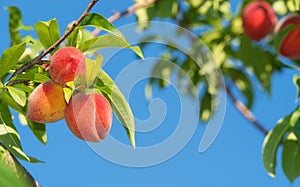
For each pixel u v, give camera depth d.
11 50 1.24
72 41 1.28
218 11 2.22
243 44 2.23
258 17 2.09
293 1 2.14
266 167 1.64
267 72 2.22
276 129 1.65
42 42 1.30
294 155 1.66
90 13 1.22
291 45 1.88
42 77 1.25
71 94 1.19
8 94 1.29
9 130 1.28
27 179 1.23
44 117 1.22
